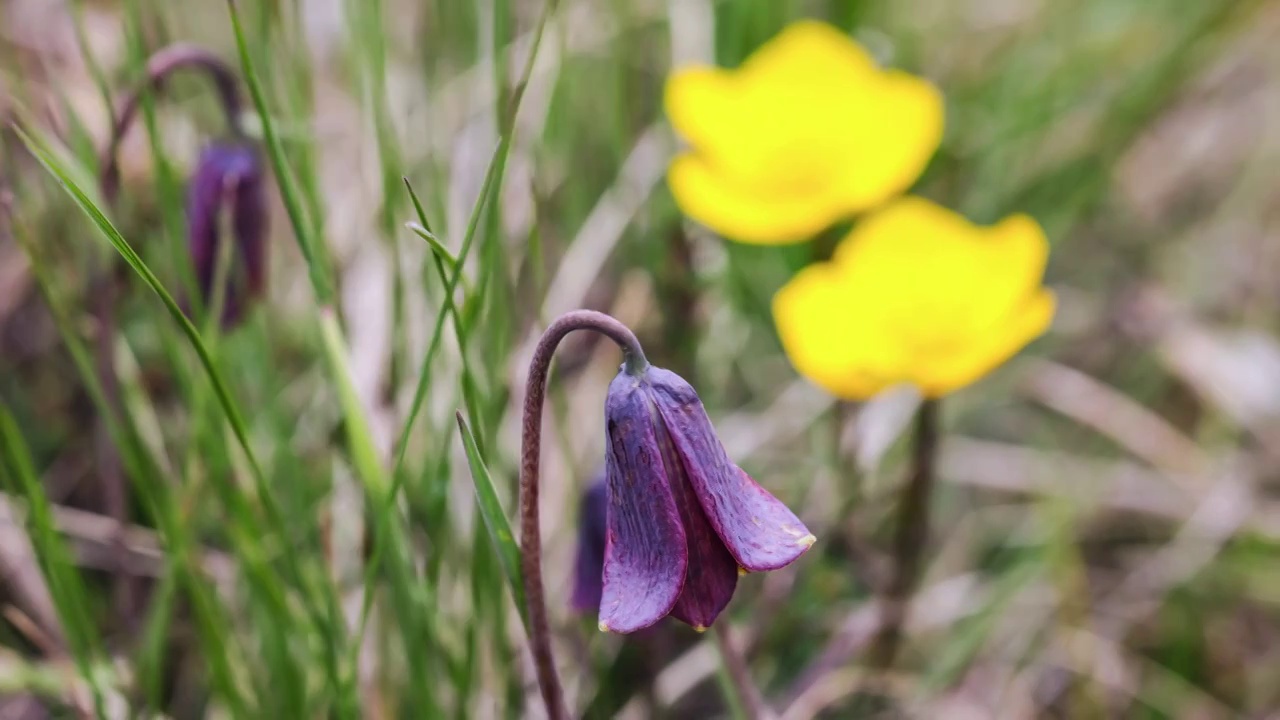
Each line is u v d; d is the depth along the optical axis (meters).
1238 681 0.38
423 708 0.32
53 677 0.33
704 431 0.27
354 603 0.34
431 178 0.36
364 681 0.33
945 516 0.40
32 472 0.31
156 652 0.32
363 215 0.37
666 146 0.41
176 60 0.33
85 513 0.37
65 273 0.36
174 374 0.36
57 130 0.35
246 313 0.34
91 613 0.33
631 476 0.27
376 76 0.33
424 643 0.32
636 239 0.41
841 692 0.35
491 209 0.30
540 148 0.38
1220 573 0.39
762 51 0.41
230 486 0.33
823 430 0.39
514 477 0.36
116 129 0.33
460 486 0.35
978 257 0.34
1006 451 0.40
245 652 0.34
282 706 0.33
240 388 0.37
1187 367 0.41
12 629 0.36
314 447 0.37
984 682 0.37
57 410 0.39
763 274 0.42
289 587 0.34
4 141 0.35
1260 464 0.40
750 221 0.36
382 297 0.36
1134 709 0.38
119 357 0.36
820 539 0.37
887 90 0.37
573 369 0.39
